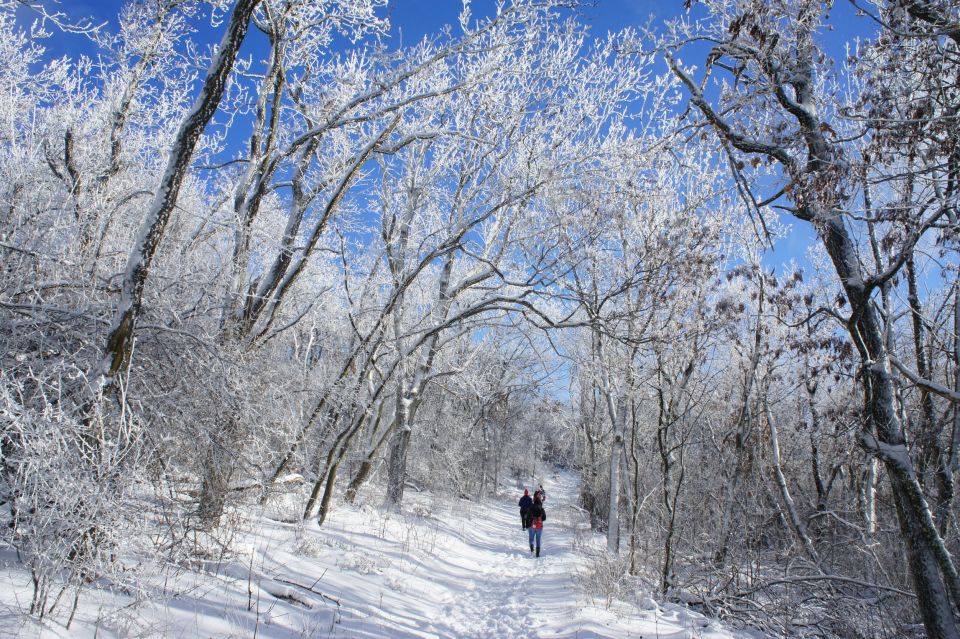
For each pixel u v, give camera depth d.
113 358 4.49
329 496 10.06
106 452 3.89
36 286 5.14
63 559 3.43
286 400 8.46
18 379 4.11
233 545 6.46
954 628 5.39
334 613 5.70
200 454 5.90
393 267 13.62
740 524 10.07
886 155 5.46
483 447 27.73
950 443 7.93
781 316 8.94
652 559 10.82
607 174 11.05
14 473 3.92
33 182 6.71
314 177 10.27
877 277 5.69
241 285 7.96
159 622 4.01
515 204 12.23
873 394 6.07
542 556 13.33
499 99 12.98
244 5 5.08
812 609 8.63
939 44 5.27
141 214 9.17
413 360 15.38
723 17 6.57
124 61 9.17
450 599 8.47
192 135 5.01
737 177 6.05
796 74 6.04
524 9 9.03
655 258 8.92
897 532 9.19
